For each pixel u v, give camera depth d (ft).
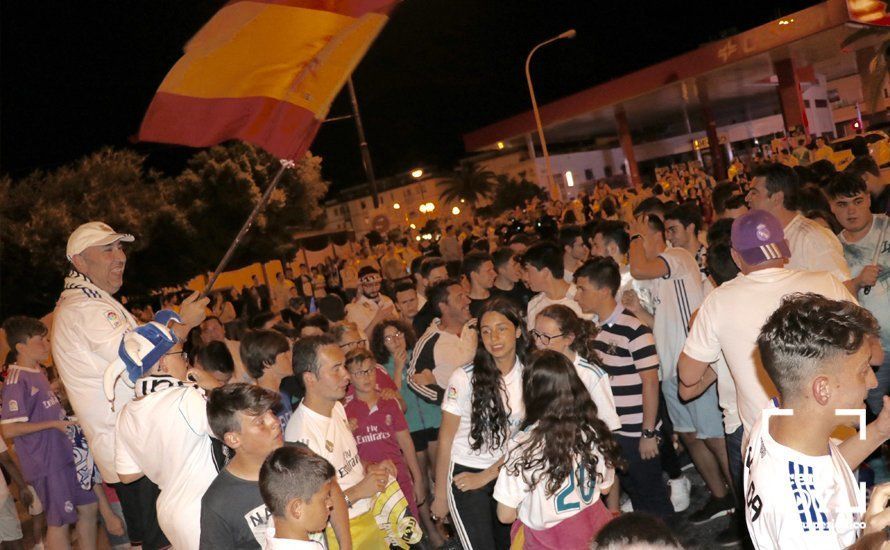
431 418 23.47
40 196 99.19
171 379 14.42
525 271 22.54
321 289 78.02
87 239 18.37
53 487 24.90
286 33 18.78
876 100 32.78
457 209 164.86
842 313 8.11
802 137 84.53
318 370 15.58
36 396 25.04
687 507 21.61
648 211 24.71
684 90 117.29
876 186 23.91
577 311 21.40
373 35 19.07
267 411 12.72
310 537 11.94
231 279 129.08
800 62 106.22
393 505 16.31
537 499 13.67
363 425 20.35
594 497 13.87
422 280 31.71
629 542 8.29
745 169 91.66
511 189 175.52
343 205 232.73
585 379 16.57
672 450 21.65
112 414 17.87
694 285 20.29
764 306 13.66
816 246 17.01
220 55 18.57
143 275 107.76
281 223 134.92
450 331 22.30
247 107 18.57
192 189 127.24
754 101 149.59
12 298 91.91
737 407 16.03
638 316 20.77
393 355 24.20
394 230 98.94
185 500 13.93
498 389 16.46
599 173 171.83
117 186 105.70
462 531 17.04
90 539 25.67
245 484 12.69
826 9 86.63
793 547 8.12
